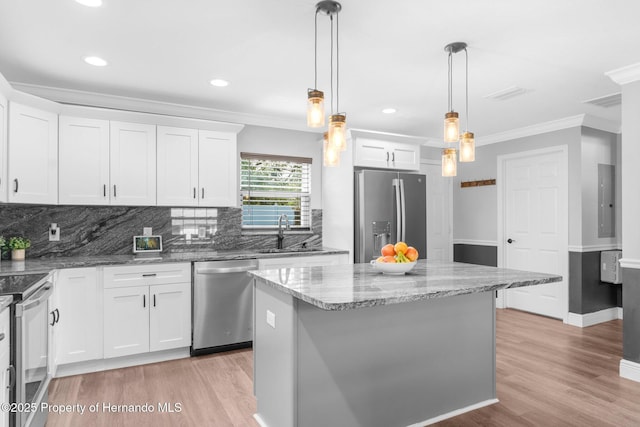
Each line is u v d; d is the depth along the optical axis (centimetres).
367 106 389
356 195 418
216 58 275
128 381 288
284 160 454
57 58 273
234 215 423
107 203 334
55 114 314
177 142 364
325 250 419
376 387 217
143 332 318
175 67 291
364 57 274
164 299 326
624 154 300
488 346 259
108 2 204
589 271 448
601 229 462
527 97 363
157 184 354
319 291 176
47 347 235
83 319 296
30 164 294
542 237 479
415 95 356
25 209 332
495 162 532
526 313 498
